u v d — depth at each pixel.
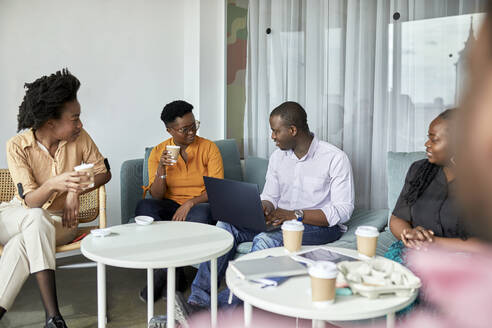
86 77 3.30
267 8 3.35
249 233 2.29
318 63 3.07
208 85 3.72
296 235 1.53
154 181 2.69
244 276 1.28
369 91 2.81
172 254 1.60
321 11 3.02
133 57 3.52
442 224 1.67
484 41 0.15
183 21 3.75
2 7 2.91
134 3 3.48
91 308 2.35
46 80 2.11
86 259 3.23
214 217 2.25
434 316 1.02
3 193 2.45
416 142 2.62
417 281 1.21
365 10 2.78
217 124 3.81
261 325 1.79
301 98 3.20
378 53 2.74
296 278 1.34
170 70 3.73
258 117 3.50
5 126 2.99
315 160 2.30
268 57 3.38
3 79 2.96
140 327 2.13
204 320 1.77
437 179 1.75
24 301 2.46
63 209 2.30
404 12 2.61
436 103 2.52
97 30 3.32
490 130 0.15
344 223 2.46
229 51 3.70
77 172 1.97
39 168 2.25
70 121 2.16
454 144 0.16
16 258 1.92
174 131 2.69
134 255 1.59
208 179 2.16
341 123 2.98
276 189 2.46
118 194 3.53
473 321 0.30
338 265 1.33
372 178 2.82
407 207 1.83
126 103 3.52
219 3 3.71
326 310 1.10
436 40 2.49
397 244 1.83
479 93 0.15
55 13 3.12
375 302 1.16
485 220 0.16
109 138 3.46
